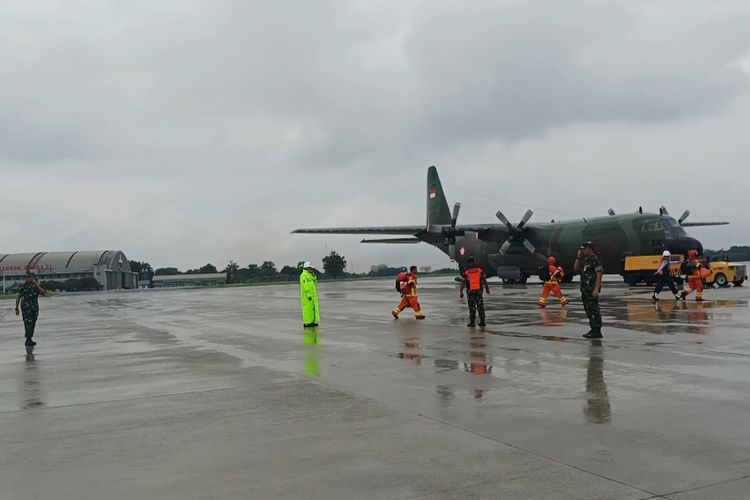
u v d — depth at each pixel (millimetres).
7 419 6379
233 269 130125
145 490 4207
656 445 4855
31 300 13828
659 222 31250
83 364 10398
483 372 8375
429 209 50906
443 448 4969
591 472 4312
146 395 7488
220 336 14406
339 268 122375
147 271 133625
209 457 4914
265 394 7344
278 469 4582
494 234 40594
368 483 4246
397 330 14430
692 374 7711
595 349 10141
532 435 5242
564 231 35688
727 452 4652
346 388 7555
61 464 4809
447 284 54031
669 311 16625
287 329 15664
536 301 23312
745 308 17031
